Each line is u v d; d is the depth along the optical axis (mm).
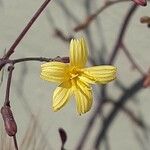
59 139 262
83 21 256
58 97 149
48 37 258
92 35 258
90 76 152
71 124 262
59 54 258
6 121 146
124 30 240
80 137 262
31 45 258
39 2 256
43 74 148
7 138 204
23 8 256
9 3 257
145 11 258
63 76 150
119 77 261
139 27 259
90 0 257
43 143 257
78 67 152
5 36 257
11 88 260
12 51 153
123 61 259
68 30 257
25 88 260
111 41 258
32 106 261
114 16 258
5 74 256
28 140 214
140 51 260
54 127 262
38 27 258
